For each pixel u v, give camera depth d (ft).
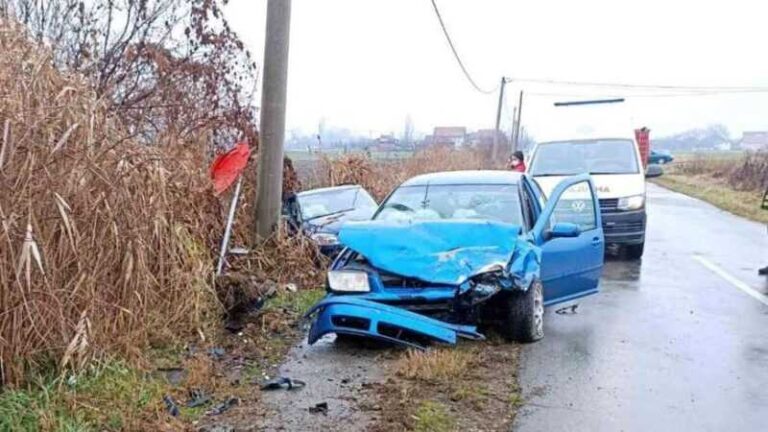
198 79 30.86
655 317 23.40
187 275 19.84
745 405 14.98
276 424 13.82
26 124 14.49
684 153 179.42
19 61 15.84
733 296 26.84
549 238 22.21
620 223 35.83
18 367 13.73
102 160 16.26
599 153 40.70
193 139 26.71
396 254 19.58
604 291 28.12
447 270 19.10
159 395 14.73
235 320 21.33
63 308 14.70
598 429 13.64
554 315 23.77
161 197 18.76
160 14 30.66
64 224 14.67
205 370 16.44
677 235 47.26
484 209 22.90
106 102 19.63
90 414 13.25
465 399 15.26
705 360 18.31
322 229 30.71
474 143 124.16
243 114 31.68
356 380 16.56
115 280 16.66
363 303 18.48
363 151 51.39
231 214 25.96
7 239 13.55
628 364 17.93
